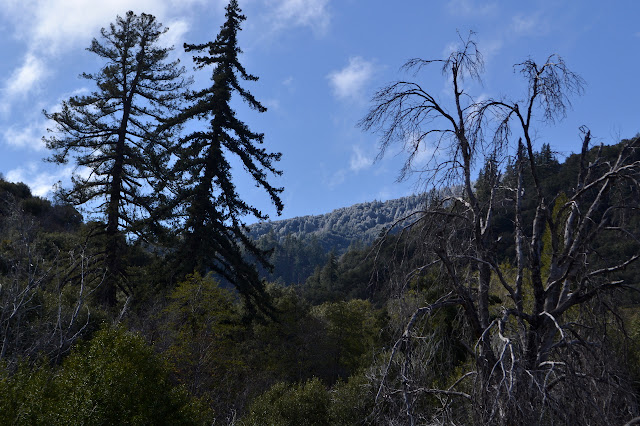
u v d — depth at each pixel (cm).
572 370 693
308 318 3784
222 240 3127
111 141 3133
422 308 780
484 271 846
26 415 906
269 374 2902
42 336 1209
